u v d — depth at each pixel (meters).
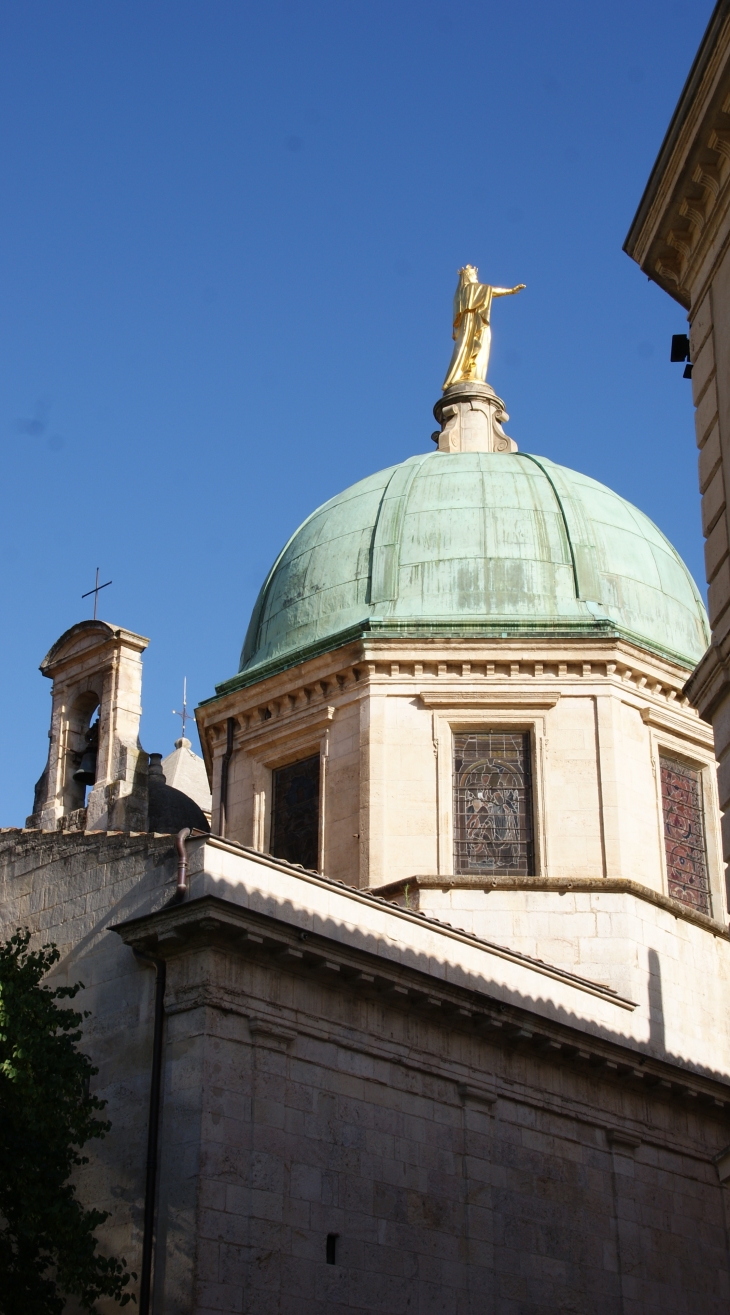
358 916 31.97
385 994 31.42
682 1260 35.22
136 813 35.66
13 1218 27.19
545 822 40.06
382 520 44.62
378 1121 30.67
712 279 28.31
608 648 41.25
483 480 45.19
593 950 38.34
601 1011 36.59
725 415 27.56
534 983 35.06
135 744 36.66
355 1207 29.64
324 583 44.34
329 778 41.22
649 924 39.19
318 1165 29.38
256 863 30.80
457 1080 32.34
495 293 50.88
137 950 29.91
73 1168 29.44
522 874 40.06
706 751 42.75
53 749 37.84
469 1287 30.91
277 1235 28.28
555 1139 33.84
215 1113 28.23
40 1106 27.38
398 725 40.91
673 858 41.47
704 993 39.66
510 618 41.78
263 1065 29.22
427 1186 31.02
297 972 30.30
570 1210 33.47
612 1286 33.53
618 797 40.22
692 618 44.69
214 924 28.94
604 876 39.47
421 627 41.62
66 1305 28.92
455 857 40.19
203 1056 28.48
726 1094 37.28
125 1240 28.16
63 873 32.91
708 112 26.86
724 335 27.77
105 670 37.50
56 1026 28.56
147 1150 28.41
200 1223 27.34
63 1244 26.89
